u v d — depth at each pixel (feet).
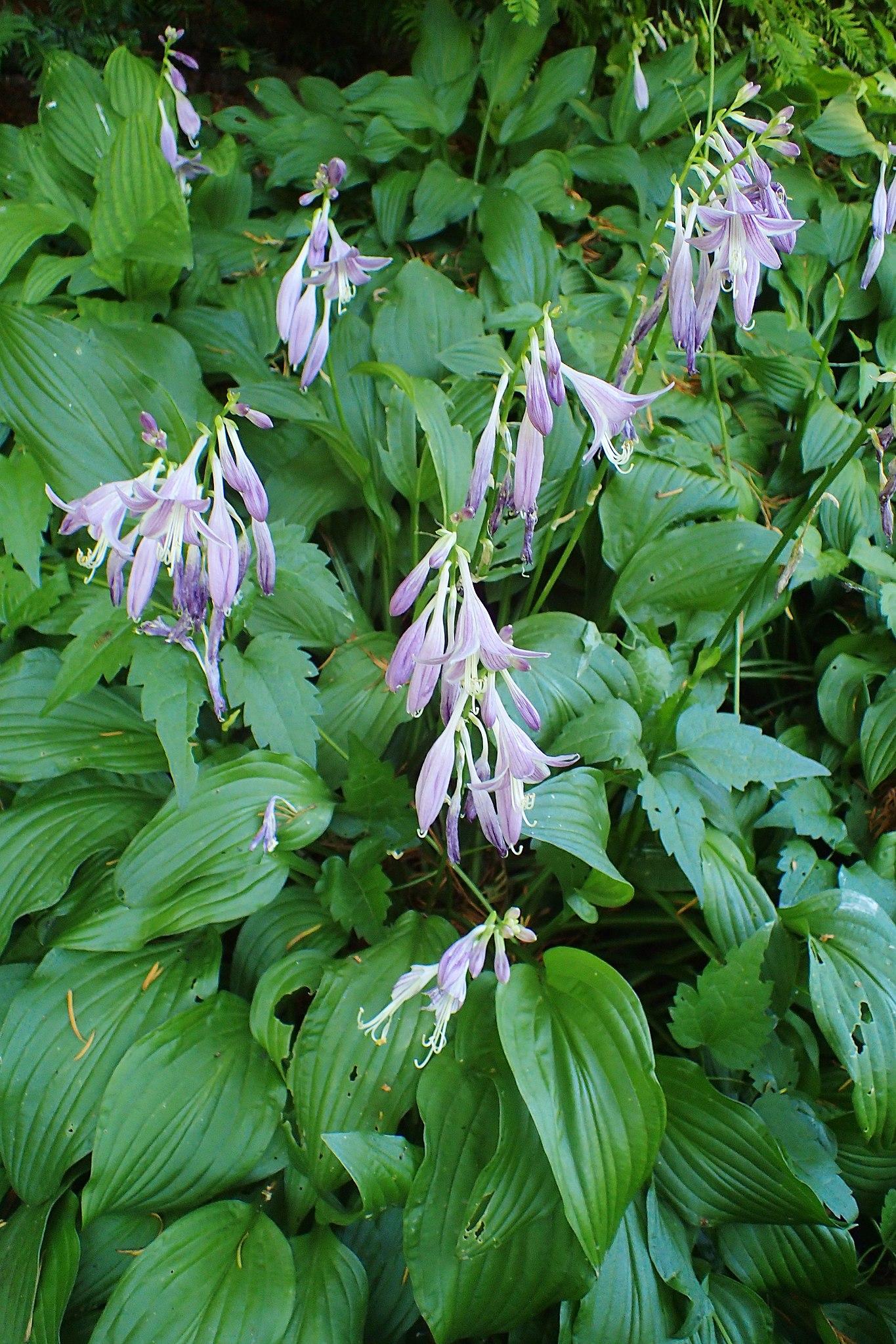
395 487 2.47
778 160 3.20
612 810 2.42
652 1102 1.88
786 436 2.90
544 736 2.26
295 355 2.06
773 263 1.94
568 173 3.08
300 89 3.37
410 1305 2.07
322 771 2.32
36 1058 2.03
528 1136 1.95
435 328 2.72
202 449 1.79
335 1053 2.03
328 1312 1.94
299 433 2.63
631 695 2.29
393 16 3.65
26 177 2.94
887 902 2.31
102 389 2.41
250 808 2.14
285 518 2.57
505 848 1.82
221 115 3.17
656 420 2.78
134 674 1.99
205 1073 2.04
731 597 2.47
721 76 3.15
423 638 1.71
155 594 2.36
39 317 2.40
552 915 2.50
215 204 3.10
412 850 2.52
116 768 2.19
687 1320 1.98
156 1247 1.93
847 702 2.56
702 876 2.18
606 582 2.64
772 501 2.81
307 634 2.47
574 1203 1.81
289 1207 2.07
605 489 2.56
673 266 1.99
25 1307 1.95
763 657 2.69
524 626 2.35
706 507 2.53
